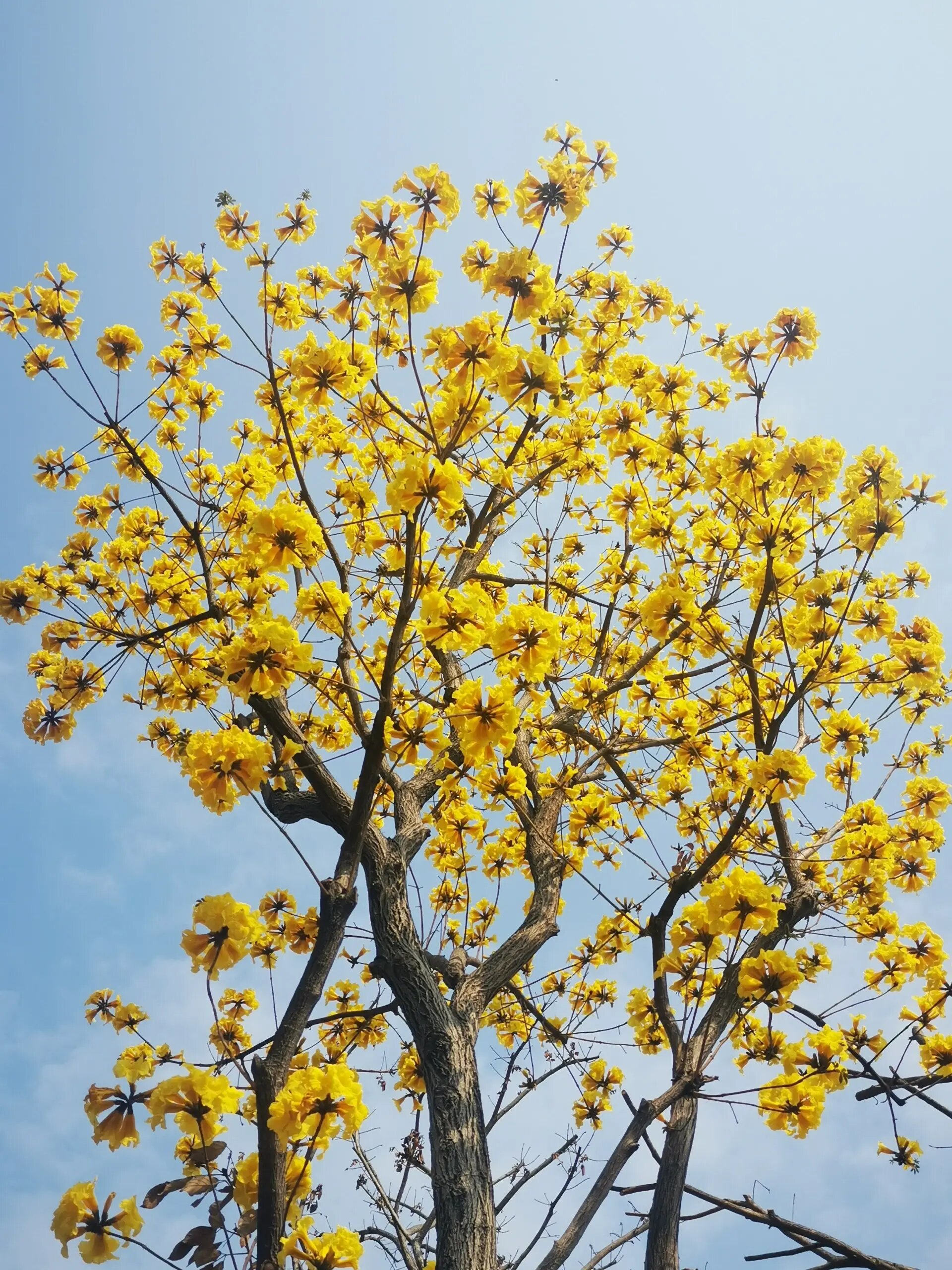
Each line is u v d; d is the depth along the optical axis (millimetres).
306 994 3271
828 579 3660
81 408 3861
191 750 2814
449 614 2824
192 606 4734
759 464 3635
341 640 4070
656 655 5625
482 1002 4137
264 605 4125
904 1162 3980
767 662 5625
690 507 5414
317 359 3332
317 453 5559
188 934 2496
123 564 5016
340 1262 2408
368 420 3979
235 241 4395
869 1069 3984
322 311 5246
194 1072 2299
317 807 4348
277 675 2836
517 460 5715
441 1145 3508
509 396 3221
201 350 5016
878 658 4488
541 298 3242
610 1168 3680
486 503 4414
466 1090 3660
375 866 4113
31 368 4090
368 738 3180
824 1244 3582
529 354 3184
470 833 5164
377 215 3328
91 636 4816
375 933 4000
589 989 5785
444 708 3293
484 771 4406
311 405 3418
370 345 4992
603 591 6465
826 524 4410
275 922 4723
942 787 4785
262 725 4102
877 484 3443
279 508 2906
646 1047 4980
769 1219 3707
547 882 4887
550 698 5699
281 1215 2529
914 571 4727
